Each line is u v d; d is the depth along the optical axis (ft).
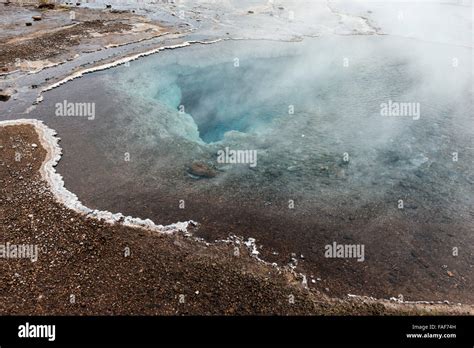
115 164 40.65
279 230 32.94
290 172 40.14
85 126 46.55
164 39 70.69
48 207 34.14
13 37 70.54
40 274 27.91
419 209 35.50
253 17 83.87
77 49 66.54
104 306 25.72
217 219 33.91
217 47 67.26
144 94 53.98
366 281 28.43
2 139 43.14
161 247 30.45
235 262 29.40
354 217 34.55
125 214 34.06
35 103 50.96
